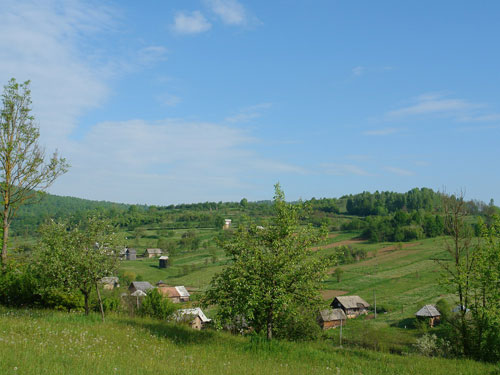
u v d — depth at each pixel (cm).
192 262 15100
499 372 1819
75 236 2350
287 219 2028
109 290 5356
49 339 1556
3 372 1027
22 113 3152
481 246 2642
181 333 2194
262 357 1773
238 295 1911
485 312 2397
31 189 3209
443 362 2023
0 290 2786
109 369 1195
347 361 1872
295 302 2095
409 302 8331
